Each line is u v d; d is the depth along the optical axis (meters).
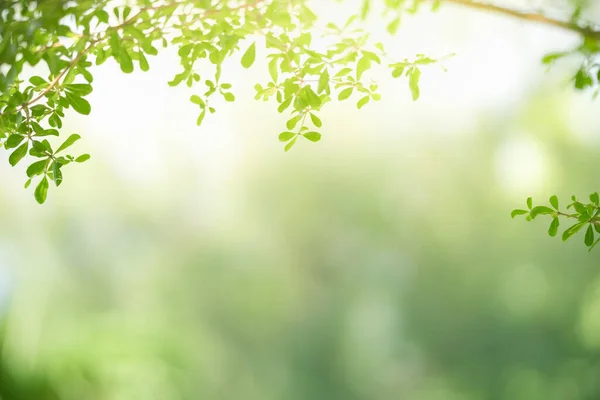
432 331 16.95
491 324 16.28
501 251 16.08
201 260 17.94
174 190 18.17
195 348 15.03
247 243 18.08
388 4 1.98
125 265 17.73
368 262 18.08
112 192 17.61
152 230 18.03
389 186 17.56
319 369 17.62
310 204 17.88
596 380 13.77
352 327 17.80
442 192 17.09
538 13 1.82
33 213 16.53
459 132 17.06
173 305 17.69
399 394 17.19
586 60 1.80
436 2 1.92
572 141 15.10
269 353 17.75
